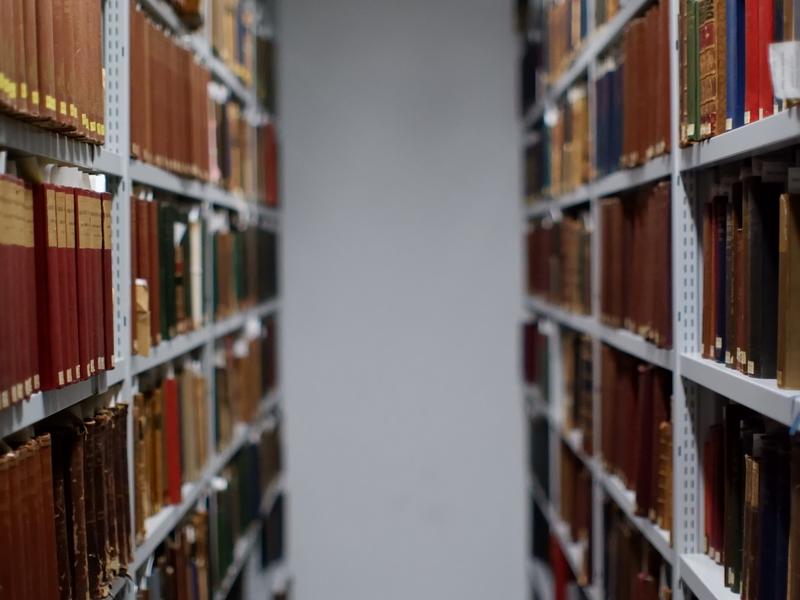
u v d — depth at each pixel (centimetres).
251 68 370
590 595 292
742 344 156
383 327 467
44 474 143
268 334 407
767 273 149
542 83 376
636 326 224
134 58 201
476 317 468
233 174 326
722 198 171
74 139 163
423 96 465
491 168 466
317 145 465
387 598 470
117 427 182
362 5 464
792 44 126
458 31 465
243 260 345
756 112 147
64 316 150
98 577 168
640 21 215
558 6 338
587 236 288
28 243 139
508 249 467
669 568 209
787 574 141
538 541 419
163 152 224
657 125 200
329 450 469
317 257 466
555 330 363
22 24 133
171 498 233
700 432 192
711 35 163
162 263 226
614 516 255
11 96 128
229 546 304
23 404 136
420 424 469
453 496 470
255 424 370
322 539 470
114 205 194
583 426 295
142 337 203
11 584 129
